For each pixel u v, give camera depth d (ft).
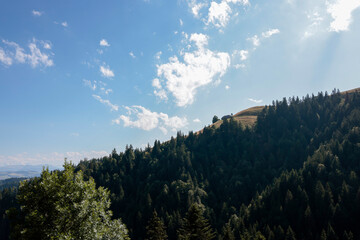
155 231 211.82
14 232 57.52
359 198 298.35
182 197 425.69
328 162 403.34
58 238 54.90
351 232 260.01
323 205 310.04
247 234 268.21
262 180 488.44
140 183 538.88
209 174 533.14
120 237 72.38
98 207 67.10
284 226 306.96
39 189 61.93
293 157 537.24
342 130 537.24
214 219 357.82
